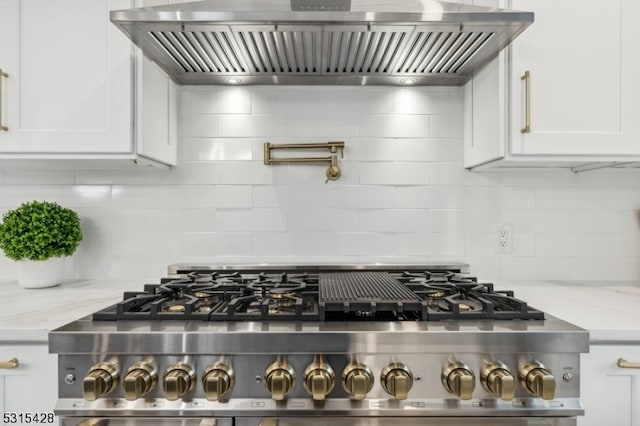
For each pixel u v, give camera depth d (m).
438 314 0.80
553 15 1.13
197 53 1.15
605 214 1.45
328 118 1.45
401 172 1.45
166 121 1.34
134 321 0.79
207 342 0.72
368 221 1.45
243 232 1.45
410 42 1.08
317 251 1.45
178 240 1.44
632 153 1.13
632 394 0.86
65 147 1.14
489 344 0.72
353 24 0.96
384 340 0.72
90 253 1.43
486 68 1.24
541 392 0.69
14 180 1.41
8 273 1.42
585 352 0.73
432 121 1.45
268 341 0.72
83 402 0.73
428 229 1.45
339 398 0.73
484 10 0.98
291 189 1.45
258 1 1.00
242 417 0.73
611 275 1.44
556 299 1.10
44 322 0.88
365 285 1.01
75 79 1.14
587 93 1.13
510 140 1.14
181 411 0.73
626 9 1.13
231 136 1.45
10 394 0.86
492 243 1.44
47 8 1.14
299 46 1.11
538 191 1.45
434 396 0.73
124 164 1.32
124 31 1.00
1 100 1.13
